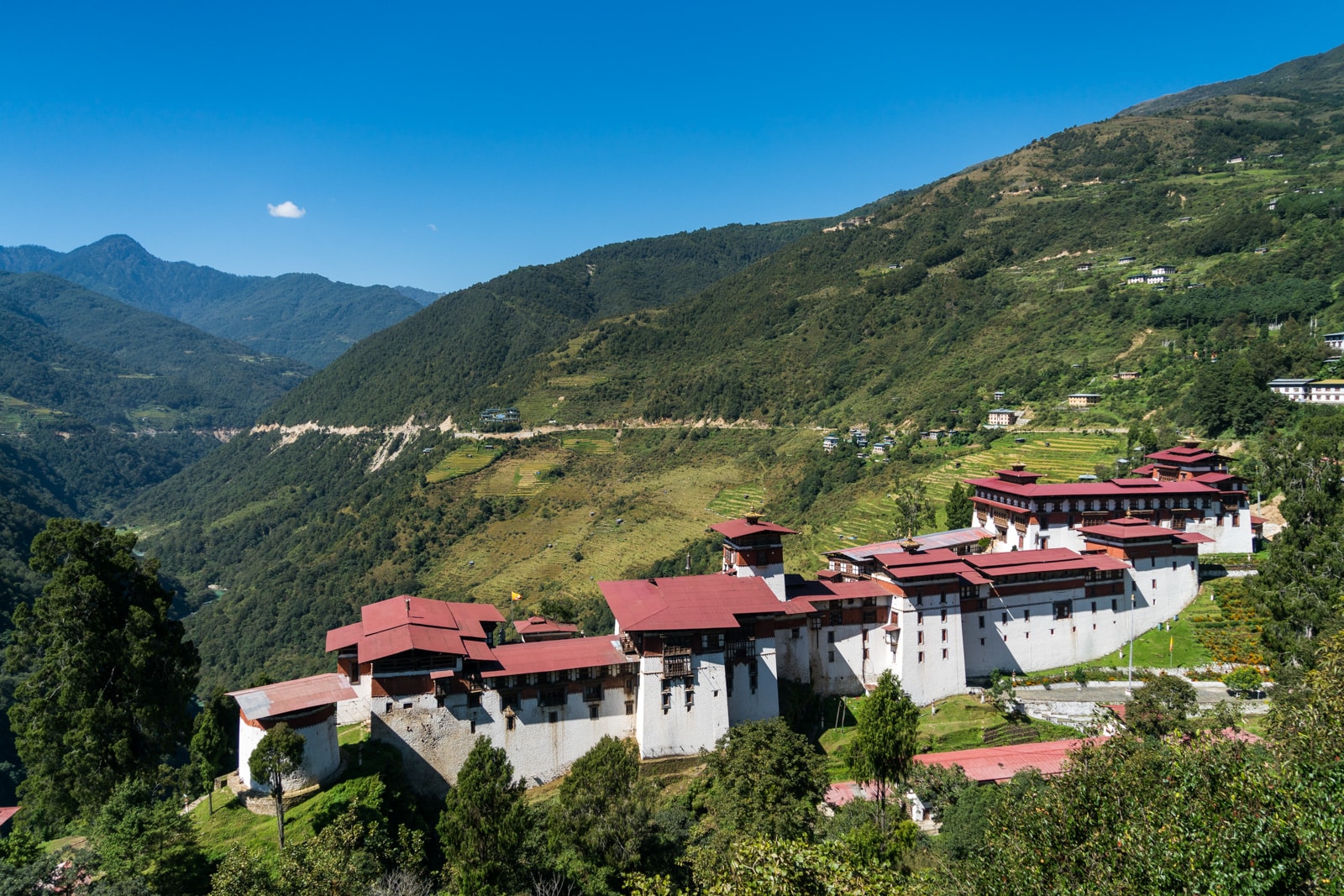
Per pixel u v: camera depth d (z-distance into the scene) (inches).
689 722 3024.1
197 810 2527.1
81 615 2711.6
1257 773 1507.1
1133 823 1465.3
